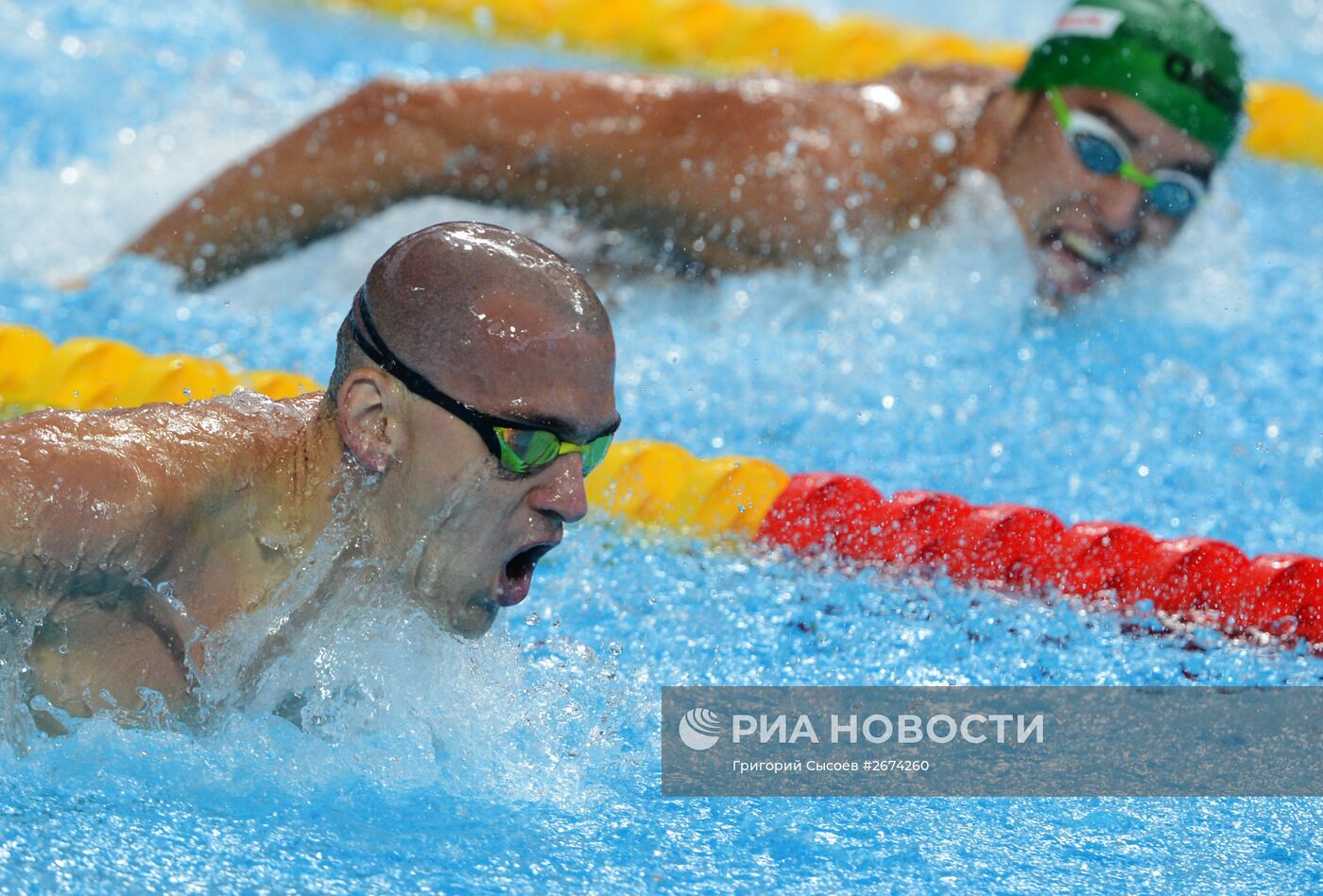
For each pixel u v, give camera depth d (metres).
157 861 5.66
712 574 9.05
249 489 6.25
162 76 17.16
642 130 11.88
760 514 9.52
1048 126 12.36
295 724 6.65
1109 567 9.04
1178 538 9.45
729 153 11.93
